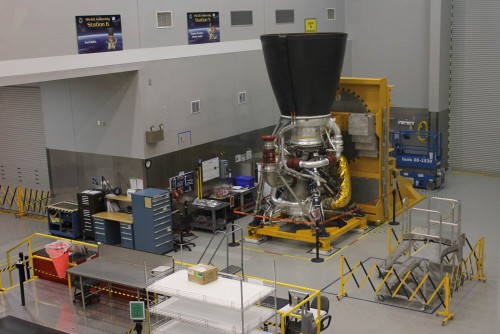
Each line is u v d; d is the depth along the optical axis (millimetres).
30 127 15992
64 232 14609
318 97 12906
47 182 16125
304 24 18109
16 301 10969
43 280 11914
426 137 18250
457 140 19438
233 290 7852
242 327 7281
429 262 10617
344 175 14031
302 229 13773
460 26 18688
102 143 14336
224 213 14844
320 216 12961
